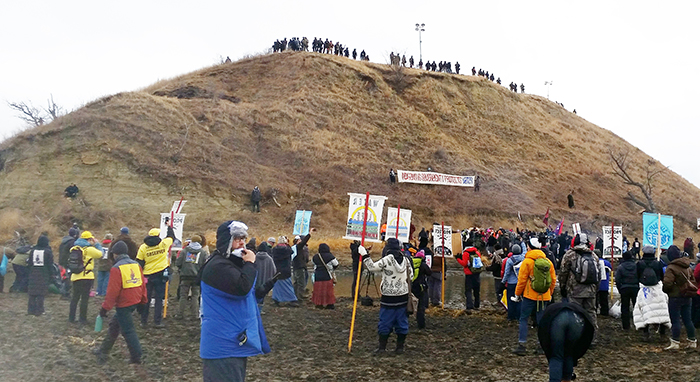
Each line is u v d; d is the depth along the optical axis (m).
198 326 12.14
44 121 63.22
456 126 66.19
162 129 48.25
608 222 55.84
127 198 40.81
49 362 8.65
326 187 48.62
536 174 62.12
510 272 14.12
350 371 8.73
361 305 17.12
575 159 68.50
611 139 79.56
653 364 9.40
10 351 9.40
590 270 9.99
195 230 39.41
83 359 8.96
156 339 10.70
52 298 16.27
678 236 58.12
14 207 38.84
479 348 10.77
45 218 37.50
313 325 13.14
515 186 58.38
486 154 63.38
